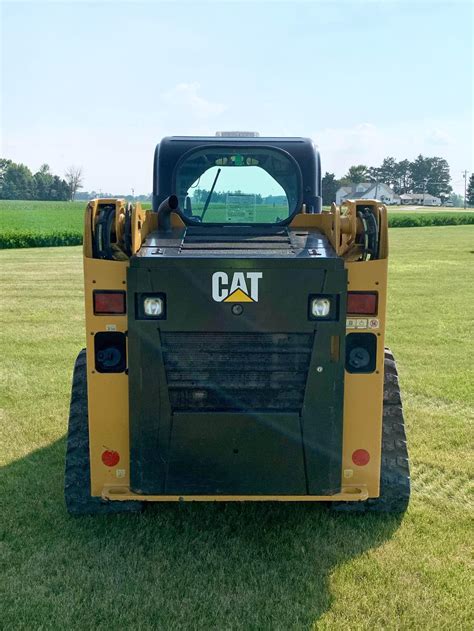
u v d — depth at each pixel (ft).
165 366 10.37
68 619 9.83
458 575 10.93
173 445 10.59
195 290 10.08
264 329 10.19
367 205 11.02
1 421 18.66
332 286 10.11
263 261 10.01
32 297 43.68
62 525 12.53
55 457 16.06
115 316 10.74
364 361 11.02
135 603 10.22
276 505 13.30
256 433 10.53
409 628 9.66
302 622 9.78
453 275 56.49
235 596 10.37
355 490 11.35
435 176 492.13
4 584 10.71
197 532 12.30
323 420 10.50
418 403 20.51
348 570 11.05
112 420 11.19
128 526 12.47
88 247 10.52
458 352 27.63
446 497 13.84
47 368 24.70
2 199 374.84
